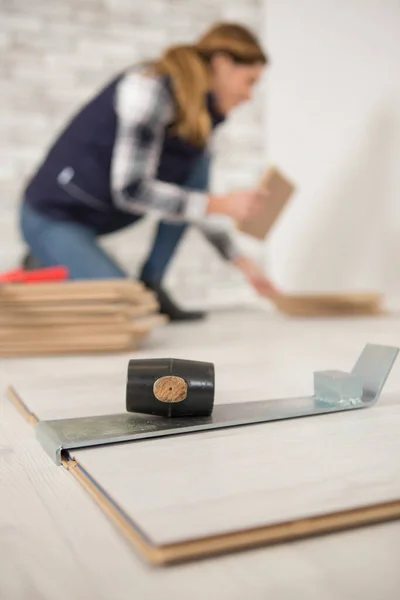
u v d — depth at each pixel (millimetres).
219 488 517
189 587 394
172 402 736
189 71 2377
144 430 688
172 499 494
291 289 3217
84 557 441
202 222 2623
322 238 3021
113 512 495
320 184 3016
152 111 2316
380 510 474
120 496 504
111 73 3092
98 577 412
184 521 450
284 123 3195
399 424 719
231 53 2436
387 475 542
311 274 3098
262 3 3285
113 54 3088
